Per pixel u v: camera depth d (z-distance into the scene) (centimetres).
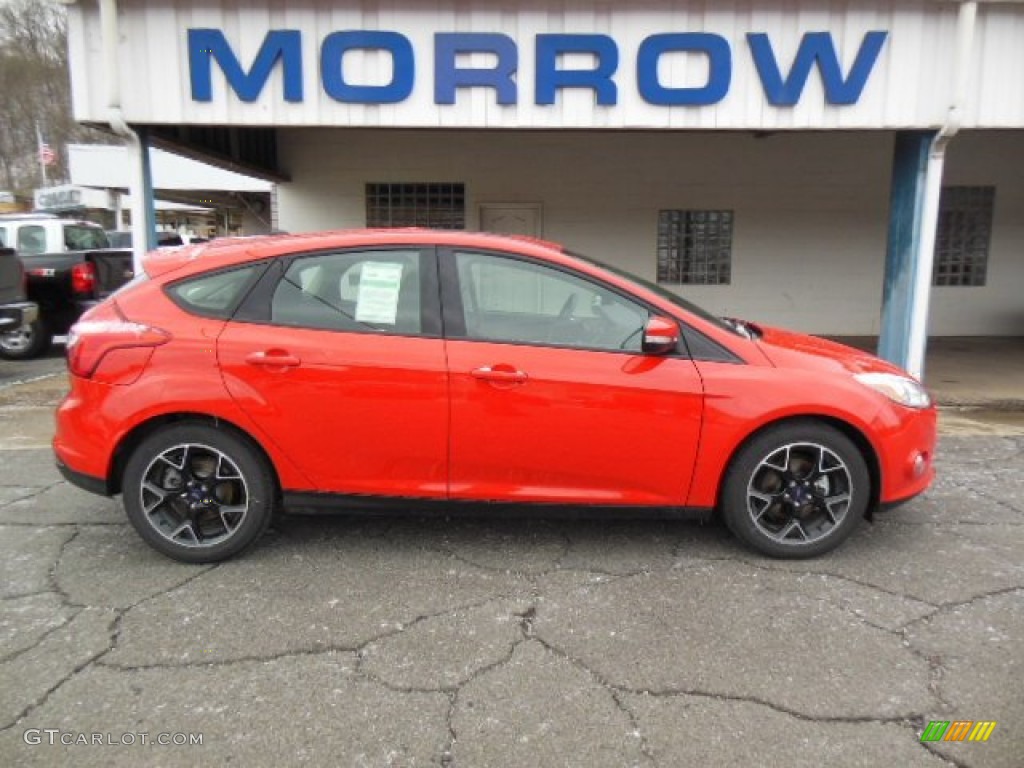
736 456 369
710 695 272
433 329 363
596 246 1278
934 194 724
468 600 339
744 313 1292
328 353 357
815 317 1292
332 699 270
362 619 323
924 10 677
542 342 364
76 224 1138
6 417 704
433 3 677
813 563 376
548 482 367
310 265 370
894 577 362
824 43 678
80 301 1059
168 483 371
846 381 365
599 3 677
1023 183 1244
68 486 499
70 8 677
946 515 444
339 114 695
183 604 336
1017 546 400
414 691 274
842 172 1254
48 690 275
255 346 358
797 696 271
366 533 413
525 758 241
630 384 357
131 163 707
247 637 309
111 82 677
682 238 1277
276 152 1238
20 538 411
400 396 357
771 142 1247
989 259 1266
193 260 377
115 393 359
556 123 697
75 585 355
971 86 692
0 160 4991
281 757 241
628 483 367
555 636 310
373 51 686
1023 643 305
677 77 689
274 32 678
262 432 359
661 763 238
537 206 1267
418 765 238
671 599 339
